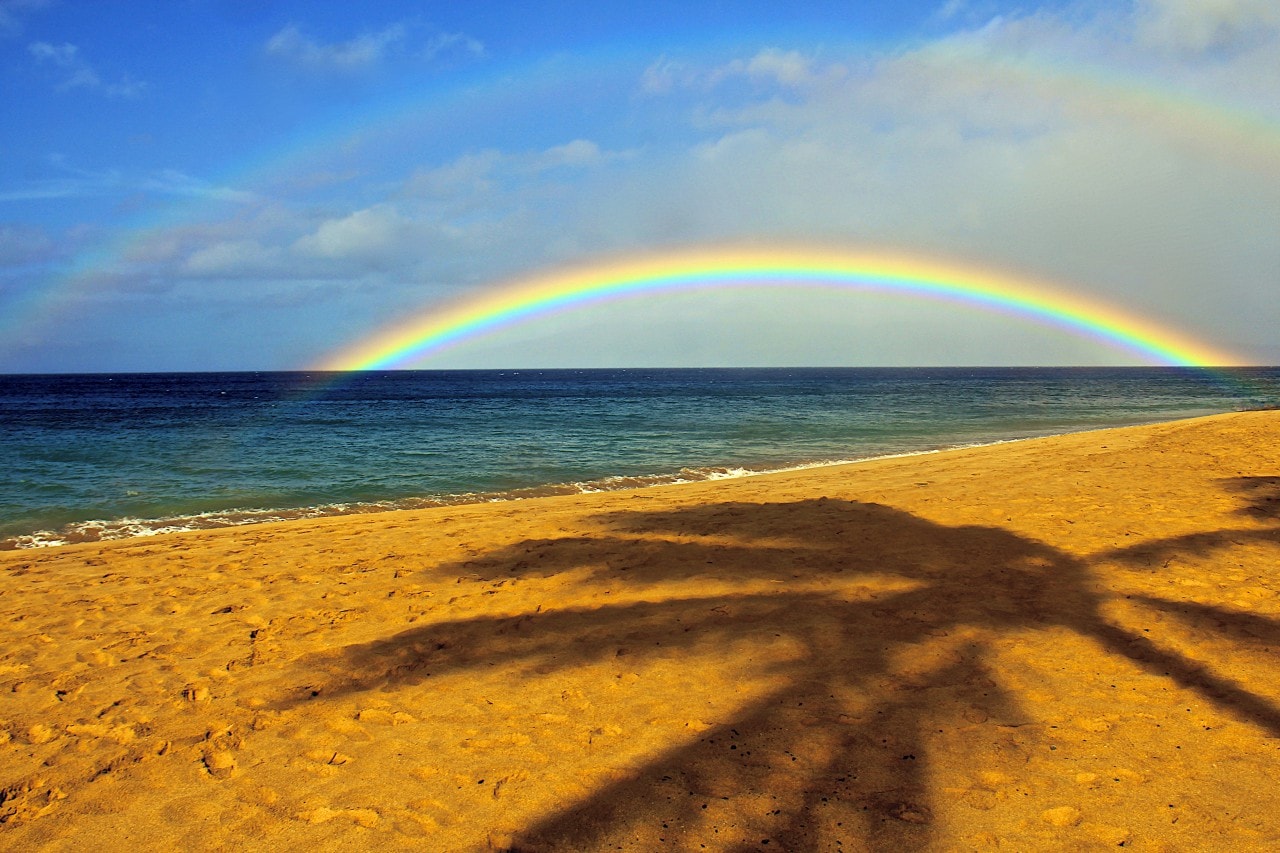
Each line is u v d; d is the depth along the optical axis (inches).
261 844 126.4
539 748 158.9
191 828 132.0
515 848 123.4
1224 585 253.0
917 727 162.4
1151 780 138.6
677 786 141.6
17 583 311.1
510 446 1042.1
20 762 157.8
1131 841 120.6
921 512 387.9
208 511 574.9
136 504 605.3
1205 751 148.5
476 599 269.9
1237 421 916.0
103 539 475.2
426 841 126.1
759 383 5132.9
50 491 671.8
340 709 181.6
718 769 147.3
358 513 536.1
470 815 133.7
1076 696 175.3
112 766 155.4
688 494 526.0
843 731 161.5
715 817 130.9
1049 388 3661.4
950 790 137.4
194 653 223.1
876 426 1358.3
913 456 774.5
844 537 336.8
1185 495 409.1
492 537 377.4
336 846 125.0
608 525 392.8
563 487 676.1
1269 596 240.5
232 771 152.5
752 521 381.4
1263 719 161.0
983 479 514.0
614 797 138.3
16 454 954.1
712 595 261.4
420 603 267.9
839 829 126.2
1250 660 192.7
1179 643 205.0
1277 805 129.3
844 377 7495.1
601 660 207.6
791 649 209.2
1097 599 242.7
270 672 206.4
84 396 3080.7
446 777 147.8
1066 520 356.2
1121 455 616.1
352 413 1879.9
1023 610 235.0
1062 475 510.6
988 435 1174.3
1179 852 117.4
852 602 246.8
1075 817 127.6
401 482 721.6
